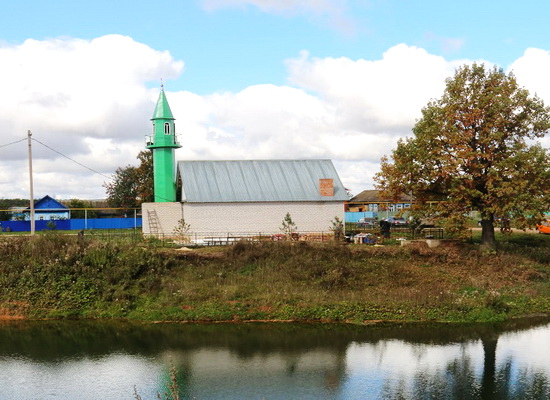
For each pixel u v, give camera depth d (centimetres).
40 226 6838
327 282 3525
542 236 4988
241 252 3831
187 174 5028
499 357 2558
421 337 2856
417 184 4194
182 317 3170
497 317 3173
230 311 3198
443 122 4103
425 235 4741
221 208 4834
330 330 2978
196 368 2445
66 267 3516
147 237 4559
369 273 3688
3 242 3769
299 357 2569
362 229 5419
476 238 4809
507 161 3897
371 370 2406
